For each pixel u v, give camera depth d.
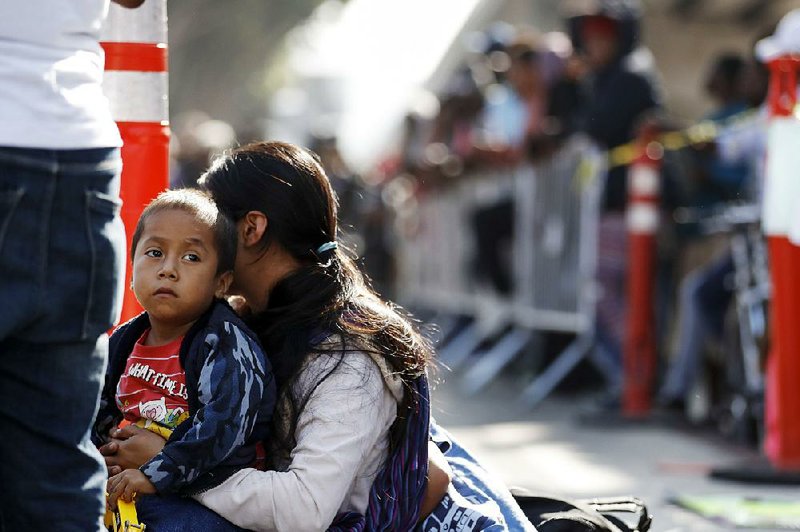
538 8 48.44
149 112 9.49
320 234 8.24
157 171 9.52
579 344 23.47
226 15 75.44
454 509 8.34
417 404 8.16
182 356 7.74
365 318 8.09
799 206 14.82
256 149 8.27
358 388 7.86
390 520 8.09
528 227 25.44
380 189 36.94
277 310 8.07
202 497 7.68
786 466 15.38
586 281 22.70
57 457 6.76
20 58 6.44
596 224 21.30
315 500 7.69
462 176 29.62
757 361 17.06
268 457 8.02
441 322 32.50
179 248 7.64
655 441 18.45
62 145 6.52
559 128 23.61
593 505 9.41
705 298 18.80
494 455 17.39
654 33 42.94
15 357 6.65
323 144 35.44
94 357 6.86
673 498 14.16
